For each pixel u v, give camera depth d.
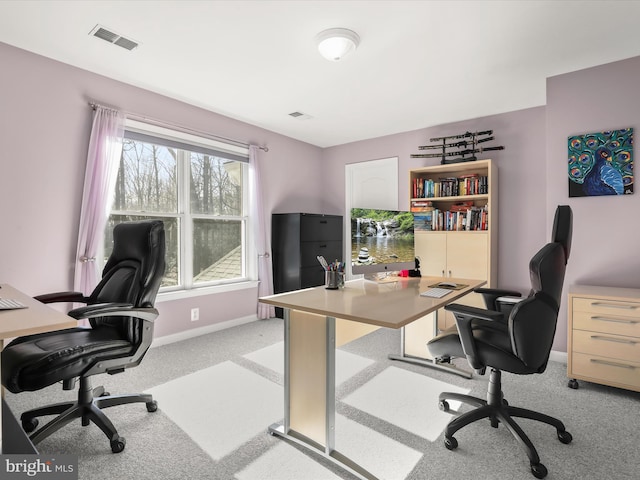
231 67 2.60
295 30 2.12
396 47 2.30
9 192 2.33
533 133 3.42
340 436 1.75
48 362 1.42
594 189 2.55
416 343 2.77
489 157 3.65
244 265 4.05
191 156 3.53
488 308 2.19
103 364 1.60
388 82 2.85
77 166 2.62
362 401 2.12
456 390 2.27
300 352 1.69
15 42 2.28
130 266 1.93
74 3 1.87
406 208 4.22
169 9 1.92
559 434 1.71
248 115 3.67
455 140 3.87
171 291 3.34
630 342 2.15
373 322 1.37
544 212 3.38
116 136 2.77
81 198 2.65
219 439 1.72
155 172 3.26
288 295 1.92
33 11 1.94
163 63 2.54
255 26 2.08
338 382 2.39
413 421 1.89
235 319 3.82
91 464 1.51
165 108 3.15
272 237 4.24
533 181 3.43
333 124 3.96
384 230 2.48
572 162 2.63
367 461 1.56
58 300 1.94
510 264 3.55
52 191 2.51
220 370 2.58
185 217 3.45
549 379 2.44
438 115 3.66
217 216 3.75
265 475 1.46
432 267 3.67
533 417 1.73
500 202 3.60
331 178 4.88
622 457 1.58
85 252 2.63
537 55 2.41
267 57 2.45
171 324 3.26
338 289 2.12
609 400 2.13
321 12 1.94
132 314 1.64
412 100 3.23
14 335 1.06
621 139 2.46
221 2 1.86
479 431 1.80
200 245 3.61
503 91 3.03
